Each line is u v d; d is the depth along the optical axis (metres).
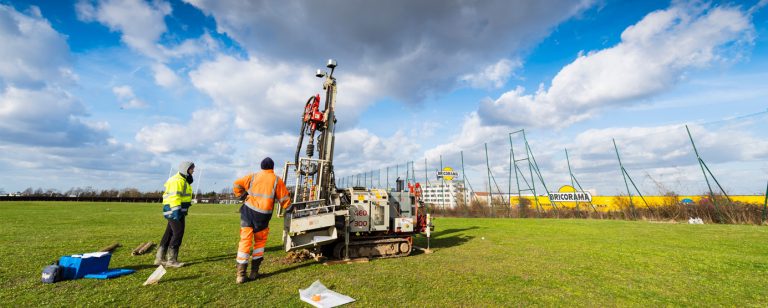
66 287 4.47
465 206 28.45
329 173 7.70
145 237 9.78
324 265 6.32
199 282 4.90
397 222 7.71
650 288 4.81
